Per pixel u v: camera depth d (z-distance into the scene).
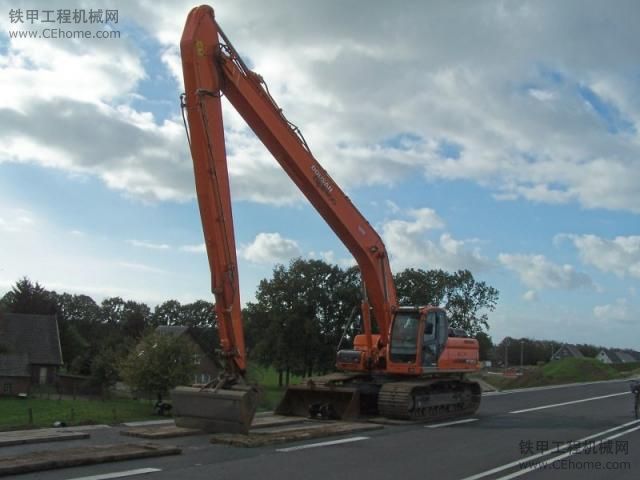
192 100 12.37
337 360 17.58
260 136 14.31
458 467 9.98
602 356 122.31
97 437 11.78
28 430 12.48
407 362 16.59
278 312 47.09
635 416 18.33
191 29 12.52
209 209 12.28
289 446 11.48
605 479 9.39
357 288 46.75
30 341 53.84
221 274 12.26
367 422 15.32
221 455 10.27
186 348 19.69
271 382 53.94
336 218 15.79
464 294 55.31
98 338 81.88
